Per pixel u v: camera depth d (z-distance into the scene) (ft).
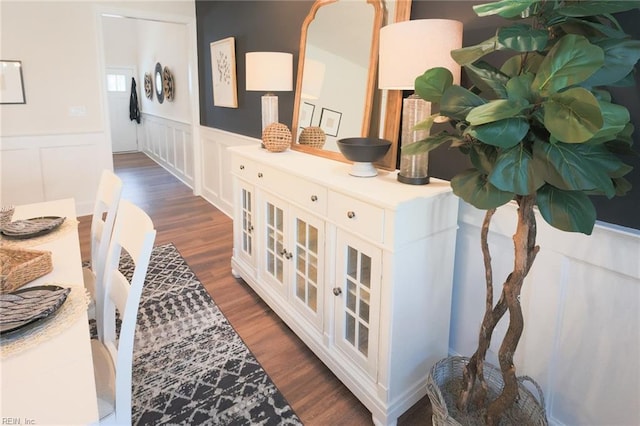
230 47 12.60
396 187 5.53
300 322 7.19
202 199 16.76
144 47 24.45
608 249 4.44
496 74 3.96
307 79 8.75
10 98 12.89
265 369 6.68
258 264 8.55
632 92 4.17
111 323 4.67
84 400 2.66
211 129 15.17
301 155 8.23
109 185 6.04
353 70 7.40
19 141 13.24
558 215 3.53
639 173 4.21
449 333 6.40
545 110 3.23
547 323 5.16
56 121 13.75
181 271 10.14
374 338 5.47
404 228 4.97
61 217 6.01
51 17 13.08
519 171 3.44
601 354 4.71
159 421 5.58
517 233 4.09
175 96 19.36
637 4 3.17
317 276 6.52
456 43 5.07
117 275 4.37
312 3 8.88
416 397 5.82
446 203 5.48
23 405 2.59
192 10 15.23
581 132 2.96
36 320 3.41
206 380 6.38
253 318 8.14
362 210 5.28
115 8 13.97
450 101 3.86
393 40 5.24
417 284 5.38
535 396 5.42
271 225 7.98
